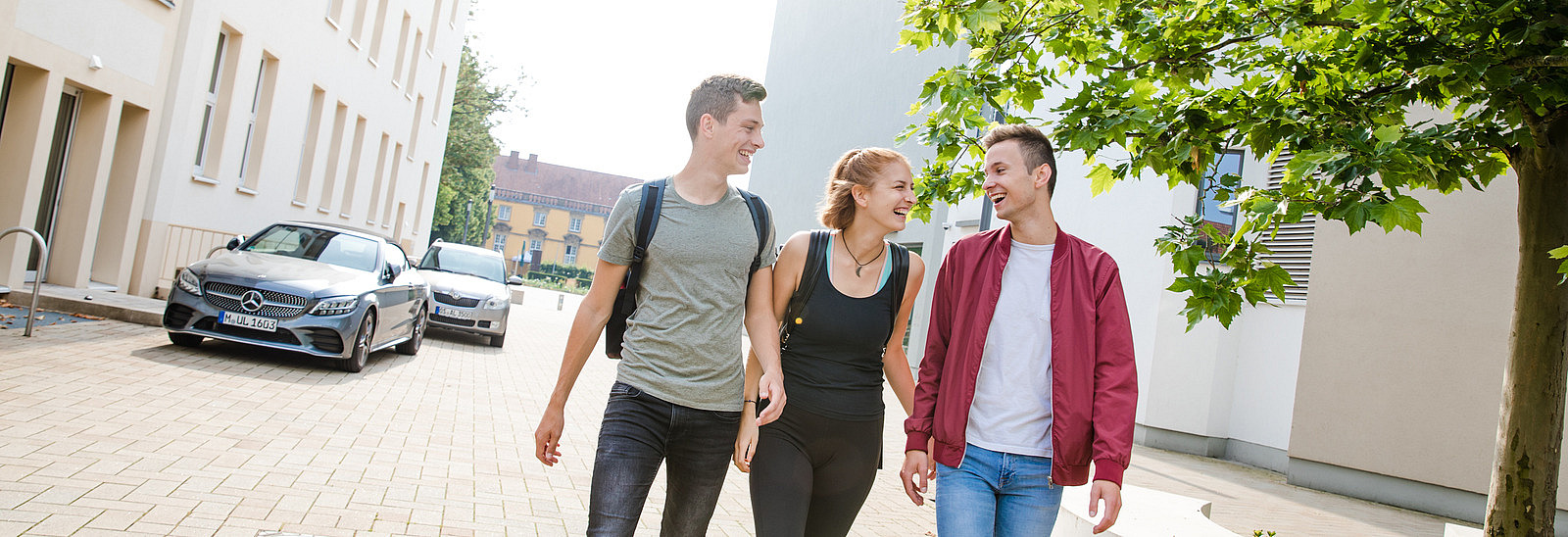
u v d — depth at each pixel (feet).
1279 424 38.58
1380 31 13.89
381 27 75.56
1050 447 9.91
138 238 44.88
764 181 115.14
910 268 10.85
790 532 10.01
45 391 21.38
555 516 16.88
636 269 9.82
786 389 10.50
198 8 45.85
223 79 50.34
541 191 324.60
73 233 40.70
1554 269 13.99
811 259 10.58
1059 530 16.71
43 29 35.83
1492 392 30.01
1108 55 16.56
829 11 98.89
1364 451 32.73
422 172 110.63
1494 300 30.25
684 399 9.70
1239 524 24.57
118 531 12.76
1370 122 13.23
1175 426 40.81
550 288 226.79
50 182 40.27
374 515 15.28
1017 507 9.98
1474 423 30.27
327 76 64.59
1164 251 15.55
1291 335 38.93
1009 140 10.34
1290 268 39.34
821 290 10.54
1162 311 41.04
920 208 17.90
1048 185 10.39
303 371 30.48
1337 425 33.58
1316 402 34.24
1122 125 14.34
